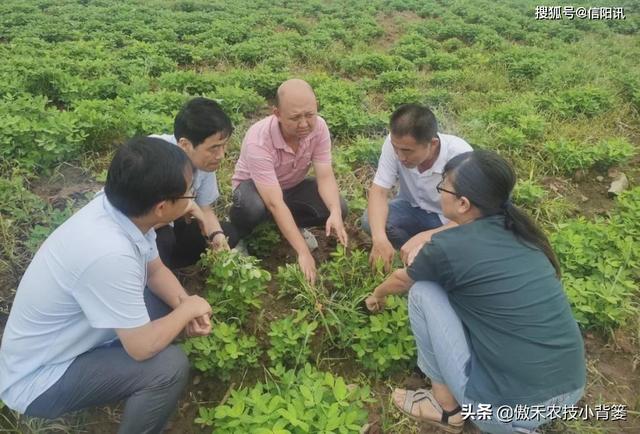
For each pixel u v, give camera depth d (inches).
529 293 100.0
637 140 266.2
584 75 335.6
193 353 126.6
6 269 148.0
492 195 102.3
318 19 514.0
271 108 281.4
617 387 132.6
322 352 135.3
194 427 118.6
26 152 197.8
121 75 307.4
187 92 290.8
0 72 275.7
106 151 217.9
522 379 99.3
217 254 135.6
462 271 101.7
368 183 208.2
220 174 202.8
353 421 107.7
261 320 140.5
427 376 120.4
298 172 162.7
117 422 116.3
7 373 97.8
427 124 130.4
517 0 639.8
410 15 555.2
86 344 99.1
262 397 111.8
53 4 500.4
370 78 358.3
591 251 160.2
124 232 94.2
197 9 521.7
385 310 138.3
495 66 366.9
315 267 153.1
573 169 227.5
